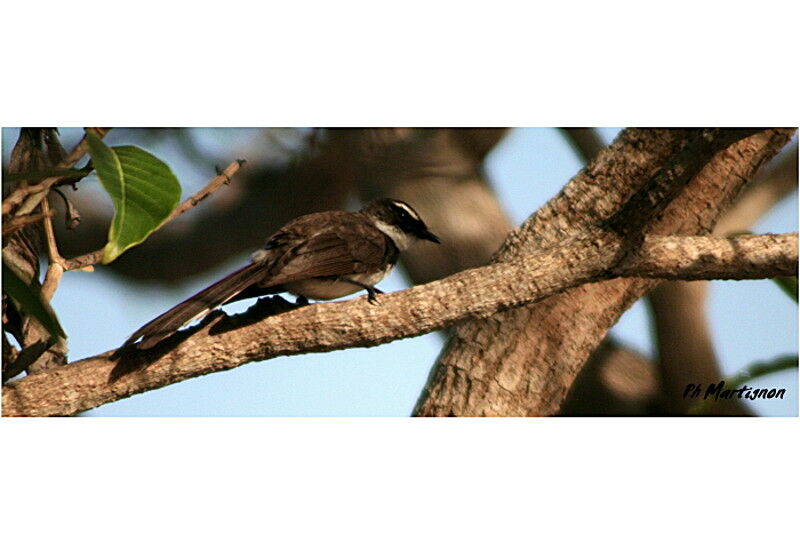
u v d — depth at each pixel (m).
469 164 15.55
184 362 8.27
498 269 8.49
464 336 10.62
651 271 8.42
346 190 16.16
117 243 6.59
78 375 8.17
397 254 11.34
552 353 10.46
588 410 15.02
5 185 8.15
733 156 10.47
